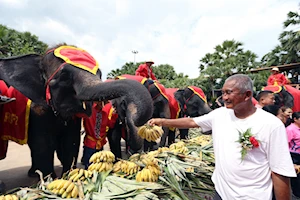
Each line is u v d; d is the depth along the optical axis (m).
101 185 2.70
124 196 2.48
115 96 3.05
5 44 23.33
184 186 3.21
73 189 2.48
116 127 6.19
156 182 2.96
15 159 6.49
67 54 3.67
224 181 2.32
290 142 3.98
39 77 3.76
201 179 3.41
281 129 2.09
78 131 4.36
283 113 3.89
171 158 3.46
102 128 5.19
